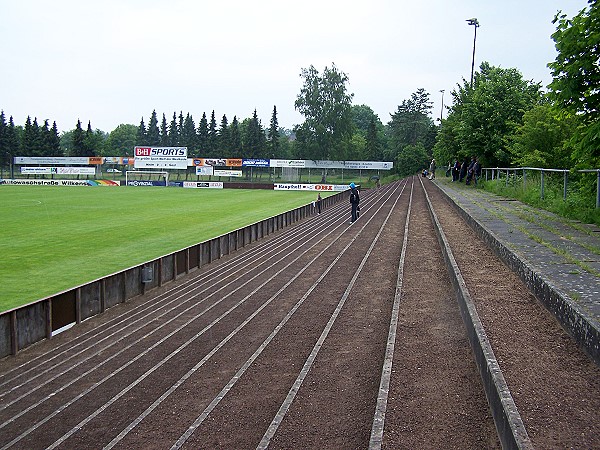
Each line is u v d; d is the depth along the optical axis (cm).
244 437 639
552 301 812
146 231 3341
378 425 568
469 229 1816
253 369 861
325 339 954
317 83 9600
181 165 8938
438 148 5778
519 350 682
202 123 11544
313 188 8162
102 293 1515
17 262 2342
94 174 9312
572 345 693
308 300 1288
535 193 2177
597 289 804
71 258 2438
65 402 852
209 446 621
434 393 644
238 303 1372
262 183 8475
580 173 1772
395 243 2047
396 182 8262
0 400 909
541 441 466
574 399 545
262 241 2755
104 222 3781
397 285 1231
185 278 1919
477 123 3941
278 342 988
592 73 1362
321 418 652
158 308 1473
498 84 3956
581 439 468
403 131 14112
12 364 1130
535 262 1012
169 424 700
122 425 723
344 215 3731
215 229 3459
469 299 918
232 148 11044
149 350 1067
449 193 3147
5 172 10938
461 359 754
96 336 1262
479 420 573
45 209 4656
